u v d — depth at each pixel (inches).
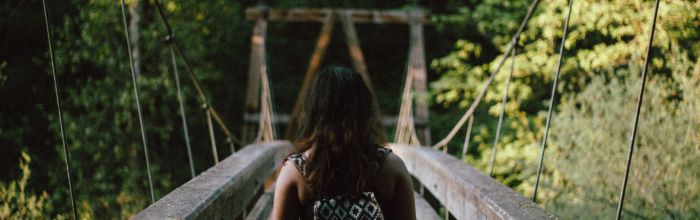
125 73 349.4
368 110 60.6
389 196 61.2
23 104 300.4
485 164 273.7
